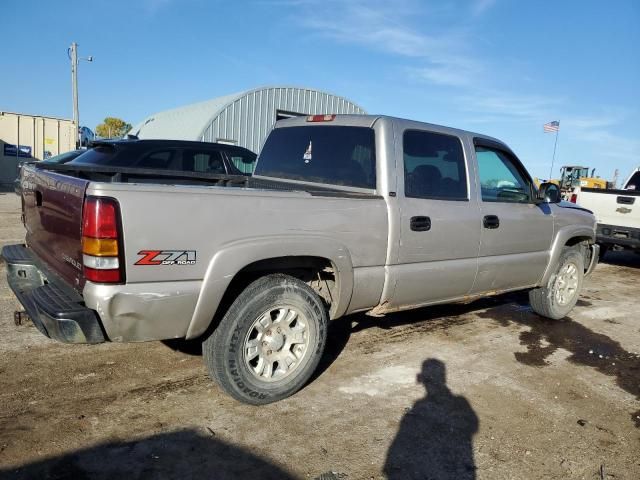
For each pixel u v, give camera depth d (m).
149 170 4.10
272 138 4.95
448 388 3.87
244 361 3.25
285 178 4.62
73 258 2.91
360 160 4.03
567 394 3.92
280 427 3.14
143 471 2.63
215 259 2.96
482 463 2.92
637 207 9.20
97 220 2.62
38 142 28.06
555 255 5.52
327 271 3.70
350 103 22.08
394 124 4.00
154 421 3.12
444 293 4.46
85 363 3.87
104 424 3.04
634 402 3.87
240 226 3.05
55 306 2.74
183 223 2.84
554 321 5.90
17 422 3.00
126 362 3.93
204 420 3.17
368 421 3.29
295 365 3.49
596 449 3.15
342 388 3.74
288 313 3.44
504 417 3.48
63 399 3.31
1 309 4.93
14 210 13.20
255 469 2.72
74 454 2.73
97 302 2.66
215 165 8.09
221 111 18.12
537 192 5.23
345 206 3.55
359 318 5.41
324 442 3.01
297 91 20.20
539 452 3.08
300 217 3.31
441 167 4.32
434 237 4.14
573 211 5.80
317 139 4.43
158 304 2.80
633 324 6.01
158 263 2.79
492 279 4.85
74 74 32.22
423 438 3.13
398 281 3.96
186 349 4.22
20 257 3.66
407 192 3.98
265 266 3.38
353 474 2.73
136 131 27.45
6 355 3.92
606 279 8.86
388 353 4.49
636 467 2.99
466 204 4.44
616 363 4.66
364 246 3.69
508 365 4.43
